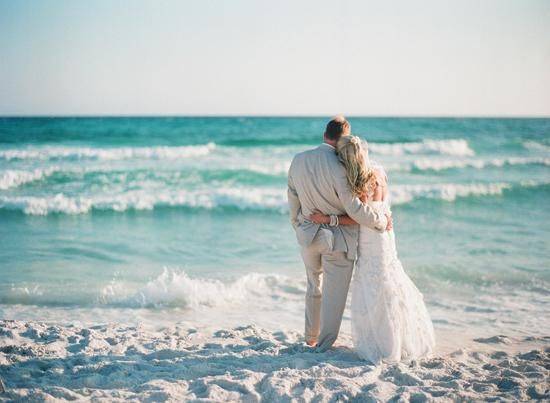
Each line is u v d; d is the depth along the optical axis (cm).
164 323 604
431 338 426
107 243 1047
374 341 398
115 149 2322
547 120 4769
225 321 621
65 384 346
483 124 4422
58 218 1316
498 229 1188
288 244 1055
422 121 4994
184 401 313
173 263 898
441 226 1227
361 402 315
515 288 764
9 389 320
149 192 1593
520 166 2280
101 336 487
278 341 479
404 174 2073
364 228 408
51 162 2131
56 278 798
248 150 2675
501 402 313
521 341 505
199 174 1848
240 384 337
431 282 793
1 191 1606
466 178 1955
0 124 3941
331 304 414
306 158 397
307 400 313
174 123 4834
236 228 1219
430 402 312
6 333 480
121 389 338
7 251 969
